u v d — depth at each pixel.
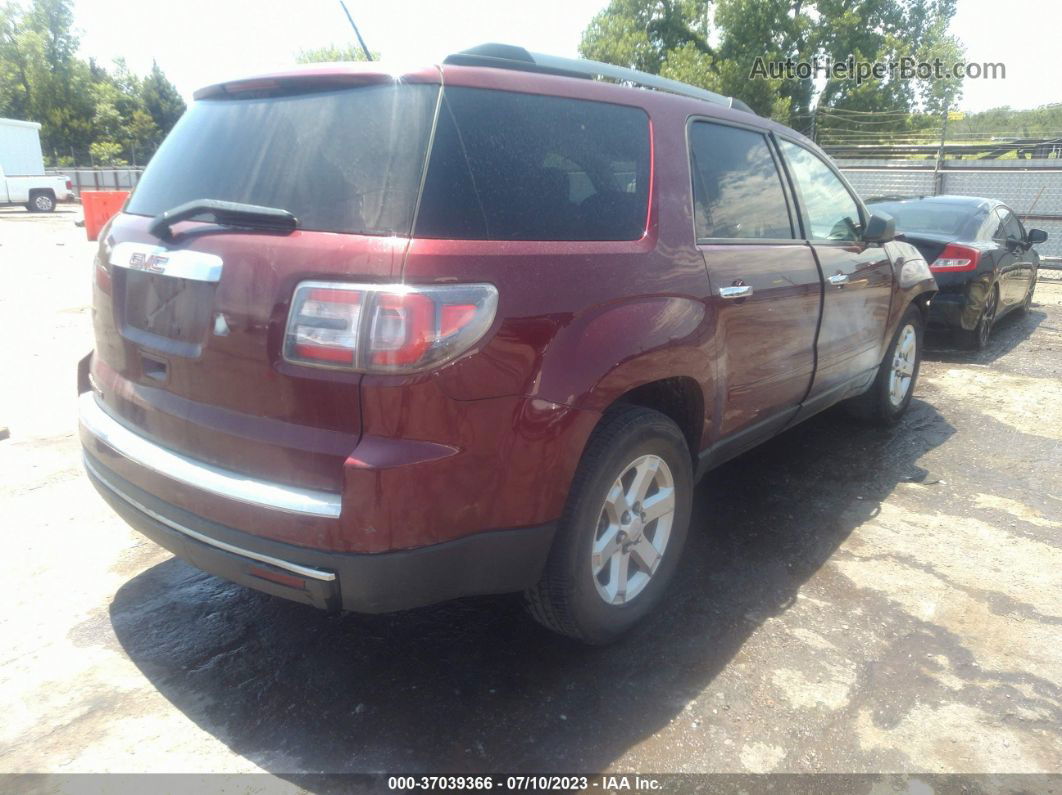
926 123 27.16
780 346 3.48
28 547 3.44
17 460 4.38
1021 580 3.36
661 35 39.03
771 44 35.12
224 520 2.20
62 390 5.69
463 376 2.07
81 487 4.05
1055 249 14.82
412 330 1.98
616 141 2.73
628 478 2.74
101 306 2.69
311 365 2.04
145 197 2.67
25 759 2.25
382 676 2.63
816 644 2.87
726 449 3.32
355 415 2.03
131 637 2.83
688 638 2.89
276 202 2.24
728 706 2.52
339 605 2.14
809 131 26.44
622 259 2.56
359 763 2.25
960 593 3.24
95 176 39.50
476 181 2.22
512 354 2.17
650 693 2.58
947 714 2.51
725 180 3.23
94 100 56.06
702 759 2.30
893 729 2.44
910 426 5.36
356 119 2.23
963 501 4.16
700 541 3.65
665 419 2.77
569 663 2.72
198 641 2.81
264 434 2.15
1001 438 5.14
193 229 2.33
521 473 2.23
